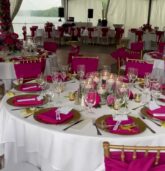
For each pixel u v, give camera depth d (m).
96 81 2.68
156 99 2.72
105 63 8.54
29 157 2.38
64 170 2.06
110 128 2.05
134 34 12.27
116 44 13.13
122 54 5.27
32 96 2.66
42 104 2.49
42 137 2.08
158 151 1.61
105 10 15.17
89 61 4.29
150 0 14.61
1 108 2.50
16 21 15.02
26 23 15.20
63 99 2.67
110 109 2.44
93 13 15.76
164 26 14.57
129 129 2.04
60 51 10.96
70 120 2.15
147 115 2.27
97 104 2.46
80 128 2.06
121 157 1.60
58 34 12.79
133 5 15.06
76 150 2.00
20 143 2.27
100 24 14.52
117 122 2.12
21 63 4.04
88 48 11.97
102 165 1.98
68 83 3.22
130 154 1.61
